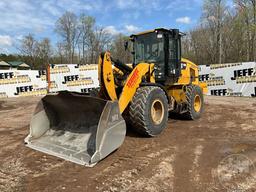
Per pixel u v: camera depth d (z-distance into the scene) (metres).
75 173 3.89
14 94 15.66
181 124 7.01
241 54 28.50
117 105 4.45
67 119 5.34
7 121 8.05
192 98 7.44
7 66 51.34
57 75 15.91
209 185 3.46
